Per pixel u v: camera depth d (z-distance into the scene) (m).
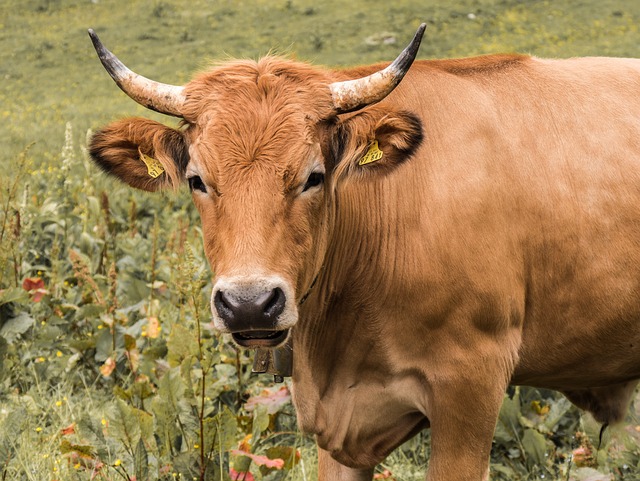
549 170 6.37
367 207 6.11
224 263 5.14
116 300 9.44
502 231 6.18
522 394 8.72
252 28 50.47
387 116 5.58
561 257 6.40
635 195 6.52
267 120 5.41
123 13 54.72
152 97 5.77
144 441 6.61
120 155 5.95
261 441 7.57
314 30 48.59
